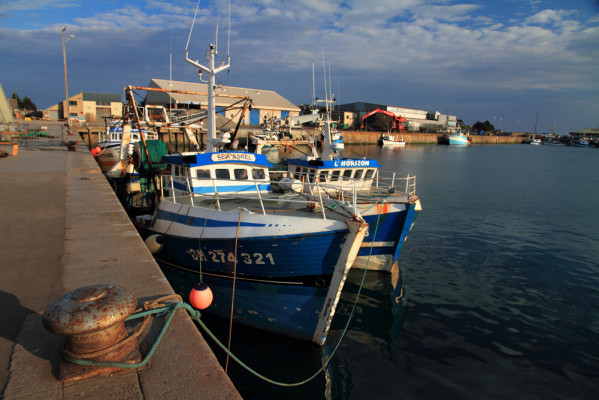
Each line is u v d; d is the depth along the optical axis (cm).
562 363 764
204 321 889
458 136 10338
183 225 873
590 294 1086
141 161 1368
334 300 736
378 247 1169
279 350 786
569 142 14662
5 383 304
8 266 527
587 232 1753
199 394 300
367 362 759
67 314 299
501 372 734
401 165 4691
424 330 886
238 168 1053
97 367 317
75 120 5478
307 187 1304
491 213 2139
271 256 746
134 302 340
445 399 659
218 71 1128
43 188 1127
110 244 630
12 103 7162
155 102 5253
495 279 1190
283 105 6303
